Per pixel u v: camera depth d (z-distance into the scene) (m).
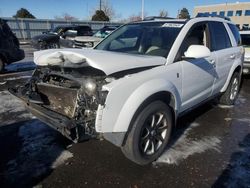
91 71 2.72
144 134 2.87
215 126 4.20
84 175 2.79
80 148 3.36
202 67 3.71
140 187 2.61
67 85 2.77
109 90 2.42
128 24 4.32
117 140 2.62
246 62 7.60
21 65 10.19
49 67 3.14
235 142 3.64
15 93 3.38
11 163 3.01
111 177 2.76
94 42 6.83
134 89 2.61
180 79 3.23
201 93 3.95
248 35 8.04
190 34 3.58
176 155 3.22
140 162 2.89
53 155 3.19
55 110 2.90
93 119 2.47
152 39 3.57
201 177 2.79
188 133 3.89
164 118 3.06
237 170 2.94
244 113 4.88
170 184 2.67
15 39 9.11
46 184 2.64
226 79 4.81
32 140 3.58
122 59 2.73
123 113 2.55
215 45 4.27
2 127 4.00
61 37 14.21
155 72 2.87
